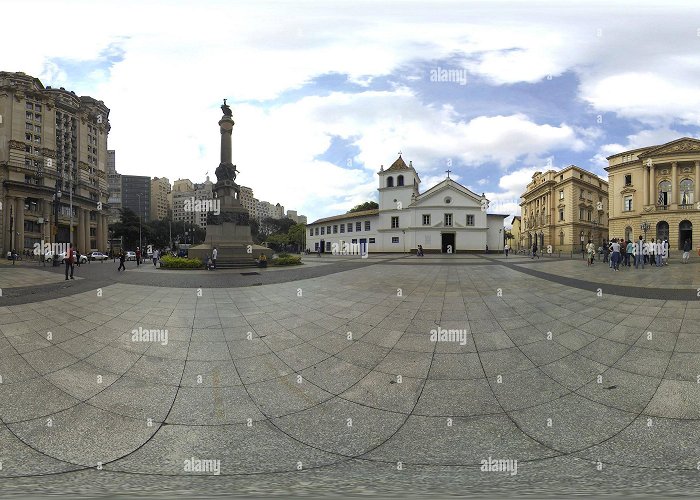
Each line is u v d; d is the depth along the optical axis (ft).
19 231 179.32
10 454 10.76
